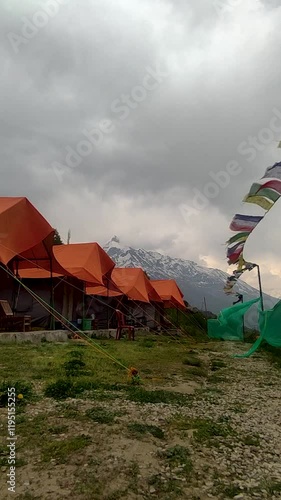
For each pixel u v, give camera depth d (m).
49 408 6.72
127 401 7.60
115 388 8.67
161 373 11.84
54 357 12.20
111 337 25.34
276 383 12.30
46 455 4.80
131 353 16.19
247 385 11.57
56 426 5.80
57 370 10.05
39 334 17.56
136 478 4.34
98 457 4.80
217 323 32.66
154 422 6.38
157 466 4.71
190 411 7.40
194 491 4.16
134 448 5.15
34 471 4.40
